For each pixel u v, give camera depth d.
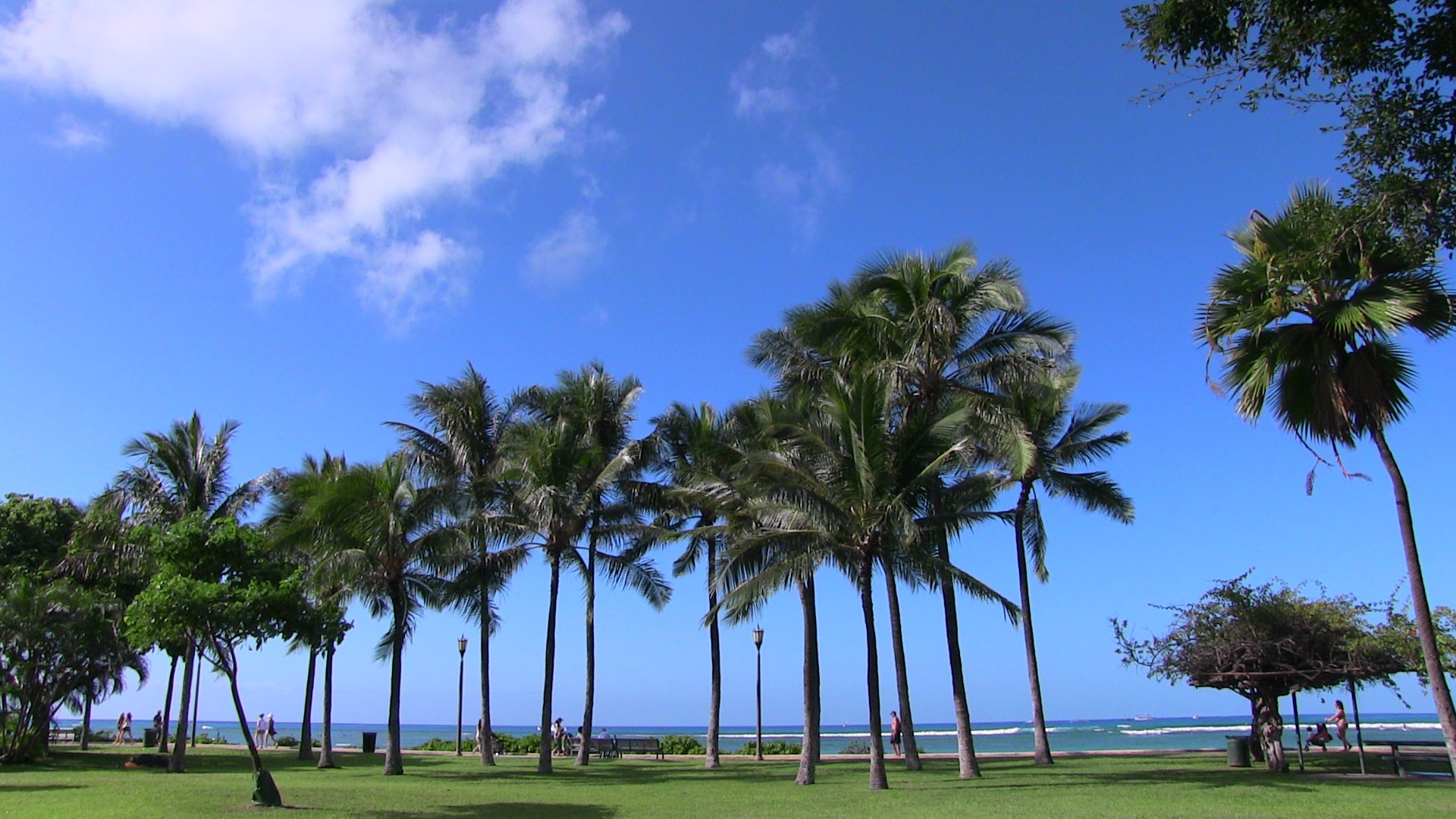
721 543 32.50
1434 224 9.38
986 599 21.53
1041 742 28.31
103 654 28.66
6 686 27.44
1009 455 24.52
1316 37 9.22
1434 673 13.98
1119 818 14.25
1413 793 17.23
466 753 41.28
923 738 94.06
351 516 25.94
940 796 18.56
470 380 32.69
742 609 21.78
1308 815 14.11
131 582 31.73
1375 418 14.65
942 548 24.91
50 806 15.86
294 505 30.02
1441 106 9.03
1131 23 10.29
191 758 33.44
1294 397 15.70
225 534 17.47
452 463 32.25
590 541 32.19
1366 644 20.20
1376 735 67.25
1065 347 24.31
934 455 21.94
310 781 23.45
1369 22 8.95
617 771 28.50
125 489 31.83
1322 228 11.41
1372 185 9.73
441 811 16.27
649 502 32.25
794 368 27.52
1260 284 15.02
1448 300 13.23
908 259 24.17
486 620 31.80
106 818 14.16
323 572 25.66
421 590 30.72
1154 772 23.39
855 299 24.53
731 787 22.12
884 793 19.56
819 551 21.80
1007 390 25.34
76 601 28.03
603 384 32.38
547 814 15.97
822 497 21.45
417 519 27.62
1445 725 13.79
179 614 16.06
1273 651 21.75
